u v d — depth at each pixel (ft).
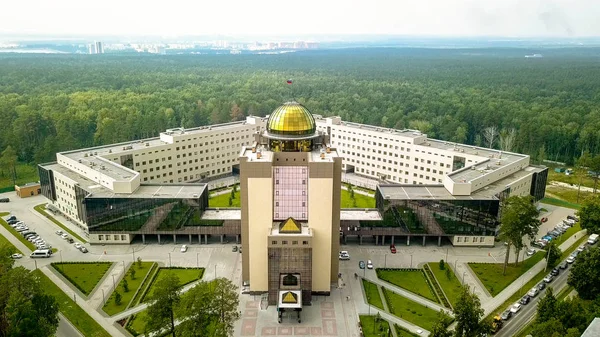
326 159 451.94
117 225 556.92
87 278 481.46
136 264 510.99
